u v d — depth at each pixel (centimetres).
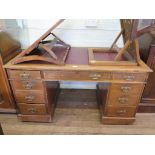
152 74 160
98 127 171
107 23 185
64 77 143
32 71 141
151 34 146
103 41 196
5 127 169
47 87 156
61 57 151
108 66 140
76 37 195
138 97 154
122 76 141
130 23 132
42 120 173
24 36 192
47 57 144
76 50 182
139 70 135
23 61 141
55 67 137
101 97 189
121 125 174
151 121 180
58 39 175
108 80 144
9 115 184
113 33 191
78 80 144
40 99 158
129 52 157
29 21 183
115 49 171
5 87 162
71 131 166
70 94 222
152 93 172
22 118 172
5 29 154
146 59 154
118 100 156
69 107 199
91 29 189
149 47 147
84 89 233
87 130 167
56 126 172
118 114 166
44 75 143
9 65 139
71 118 183
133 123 176
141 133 165
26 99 158
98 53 171
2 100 172
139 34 142
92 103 207
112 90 150
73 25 187
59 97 216
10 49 160
